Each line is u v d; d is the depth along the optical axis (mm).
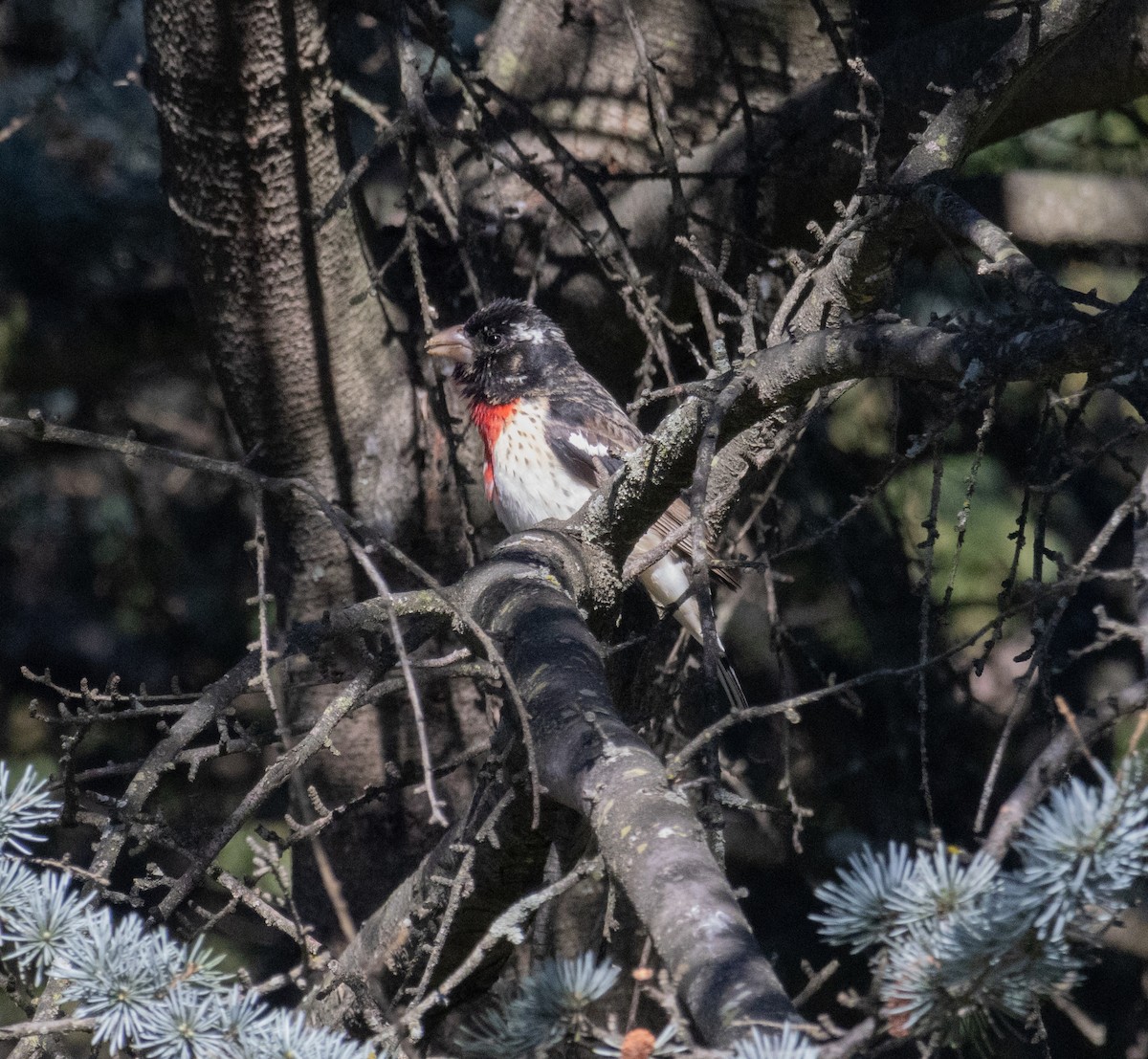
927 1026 3594
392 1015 5477
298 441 10375
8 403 13328
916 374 5809
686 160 10312
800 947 12039
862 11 11625
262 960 11445
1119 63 9109
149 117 12867
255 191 9391
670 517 10148
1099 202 11383
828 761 12570
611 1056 3773
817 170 9734
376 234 10562
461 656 5836
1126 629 3918
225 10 8734
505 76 10797
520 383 10250
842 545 12039
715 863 4051
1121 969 11641
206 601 13703
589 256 10430
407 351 10523
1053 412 7180
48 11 13008
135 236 12953
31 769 5242
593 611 7383
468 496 10695
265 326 9906
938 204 6348
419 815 10648
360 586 10570
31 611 13781
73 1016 4488
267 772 6180
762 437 8062
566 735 4895
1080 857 3422
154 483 13867
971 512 11961
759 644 12773
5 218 12570
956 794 12055
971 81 7055
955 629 11922
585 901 9844
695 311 10453
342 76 10289
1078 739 3682
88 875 5906
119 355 13289
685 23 10812
